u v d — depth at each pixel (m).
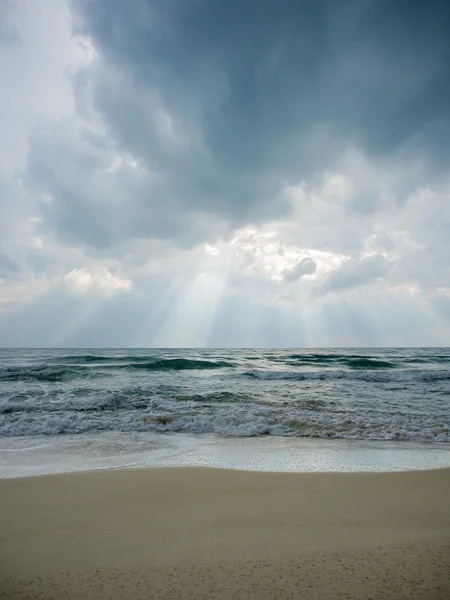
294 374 22.81
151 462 6.80
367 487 5.05
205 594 2.40
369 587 2.46
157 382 19.81
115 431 9.62
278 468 6.30
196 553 3.03
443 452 7.46
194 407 12.51
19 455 7.39
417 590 2.41
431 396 15.28
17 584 2.58
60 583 2.58
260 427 9.68
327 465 6.50
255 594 2.39
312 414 11.24
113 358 37.00
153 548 3.15
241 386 18.36
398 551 3.01
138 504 4.40
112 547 3.19
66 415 11.25
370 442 8.41
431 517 3.89
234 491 4.89
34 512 4.17
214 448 7.88
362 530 3.51
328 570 2.70
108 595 2.41
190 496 4.69
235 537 3.36
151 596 2.39
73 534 3.51
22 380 20.38
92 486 5.16
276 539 3.30
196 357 42.22
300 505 4.30
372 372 22.59
